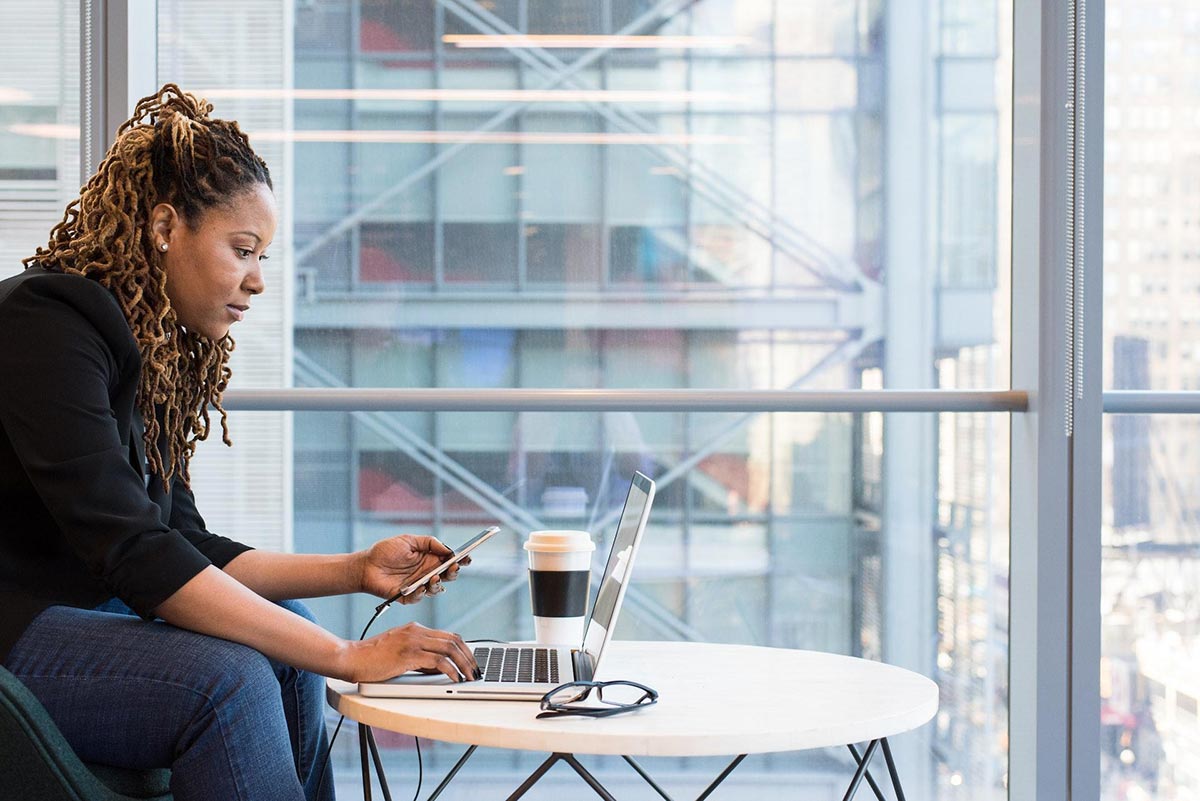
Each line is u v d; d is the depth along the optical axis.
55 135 2.24
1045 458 2.06
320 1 2.41
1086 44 2.05
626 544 1.36
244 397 2.18
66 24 2.23
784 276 2.48
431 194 2.45
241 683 1.18
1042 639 2.07
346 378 2.45
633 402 2.17
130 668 1.18
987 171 2.46
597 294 2.48
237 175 1.39
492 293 2.46
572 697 1.16
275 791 1.19
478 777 2.48
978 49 2.46
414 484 2.43
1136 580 2.30
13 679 1.12
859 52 2.47
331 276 2.44
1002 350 2.47
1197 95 2.27
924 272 2.47
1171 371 2.27
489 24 2.44
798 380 2.49
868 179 2.47
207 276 1.38
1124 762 2.33
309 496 2.40
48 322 1.23
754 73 2.47
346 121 2.43
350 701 1.18
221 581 1.23
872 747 1.14
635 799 2.47
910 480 2.46
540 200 2.46
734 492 2.49
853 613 2.50
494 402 2.18
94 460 1.21
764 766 2.50
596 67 2.46
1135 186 2.27
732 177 2.48
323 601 2.49
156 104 1.45
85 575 1.31
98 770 1.21
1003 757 2.45
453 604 2.49
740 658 1.42
